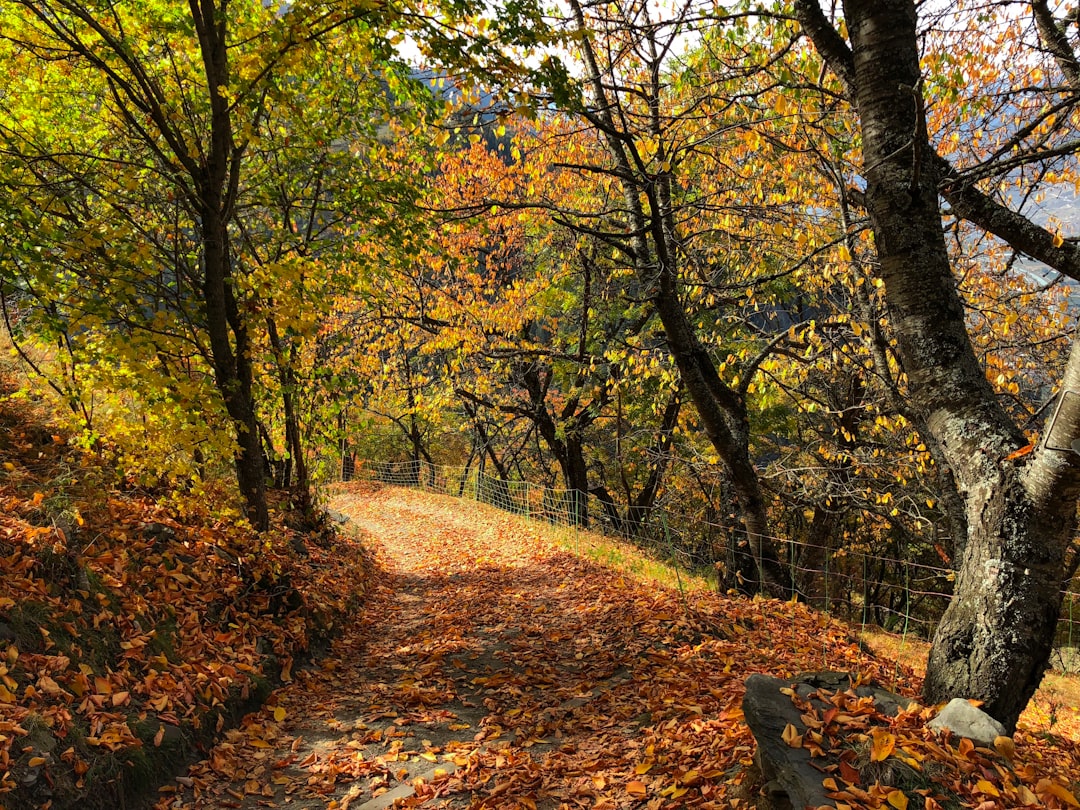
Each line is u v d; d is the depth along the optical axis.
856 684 3.95
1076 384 3.18
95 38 6.31
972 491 3.77
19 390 7.07
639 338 13.75
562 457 18.92
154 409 6.04
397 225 7.78
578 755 4.65
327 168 8.25
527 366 18.30
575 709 5.41
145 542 6.07
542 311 15.99
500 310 15.68
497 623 8.25
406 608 9.93
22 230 5.57
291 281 6.48
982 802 2.87
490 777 4.40
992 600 3.63
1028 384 8.47
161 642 5.19
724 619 7.39
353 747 5.03
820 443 13.76
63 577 4.82
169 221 7.22
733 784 3.45
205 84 7.26
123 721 4.19
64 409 6.99
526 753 4.71
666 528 9.56
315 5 5.74
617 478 23.34
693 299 10.30
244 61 5.97
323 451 11.02
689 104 7.71
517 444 24.52
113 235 5.75
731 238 9.87
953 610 3.86
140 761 4.03
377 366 17.05
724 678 5.54
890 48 3.95
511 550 13.07
